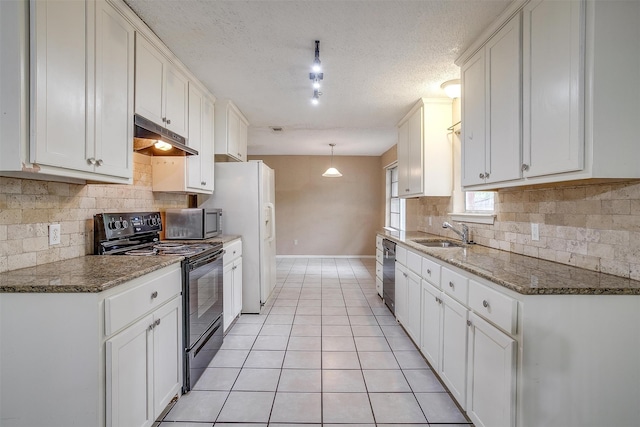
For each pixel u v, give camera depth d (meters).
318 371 2.17
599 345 1.21
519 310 1.23
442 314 1.92
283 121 4.02
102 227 1.94
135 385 1.39
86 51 1.44
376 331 2.87
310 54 2.25
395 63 2.38
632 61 1.23
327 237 6.81
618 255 1.38
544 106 1.44
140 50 1.88
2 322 1.20
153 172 2.61
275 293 4.12
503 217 2.23
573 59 1.27
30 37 1.18
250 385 2.00
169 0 1.67
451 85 2.71
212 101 3.11
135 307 1.39
